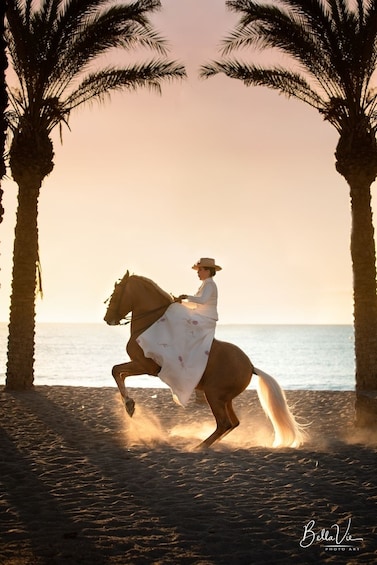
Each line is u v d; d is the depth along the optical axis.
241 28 14.93
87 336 179.00
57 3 15.87
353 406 14.72
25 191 16.70
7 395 15.30
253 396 16.38
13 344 16.47
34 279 16.75
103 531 5.45
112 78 16.42
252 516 5.95
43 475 7.48
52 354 80.31
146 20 15.92
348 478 7.53
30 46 15.77
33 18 15.87
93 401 14.71
